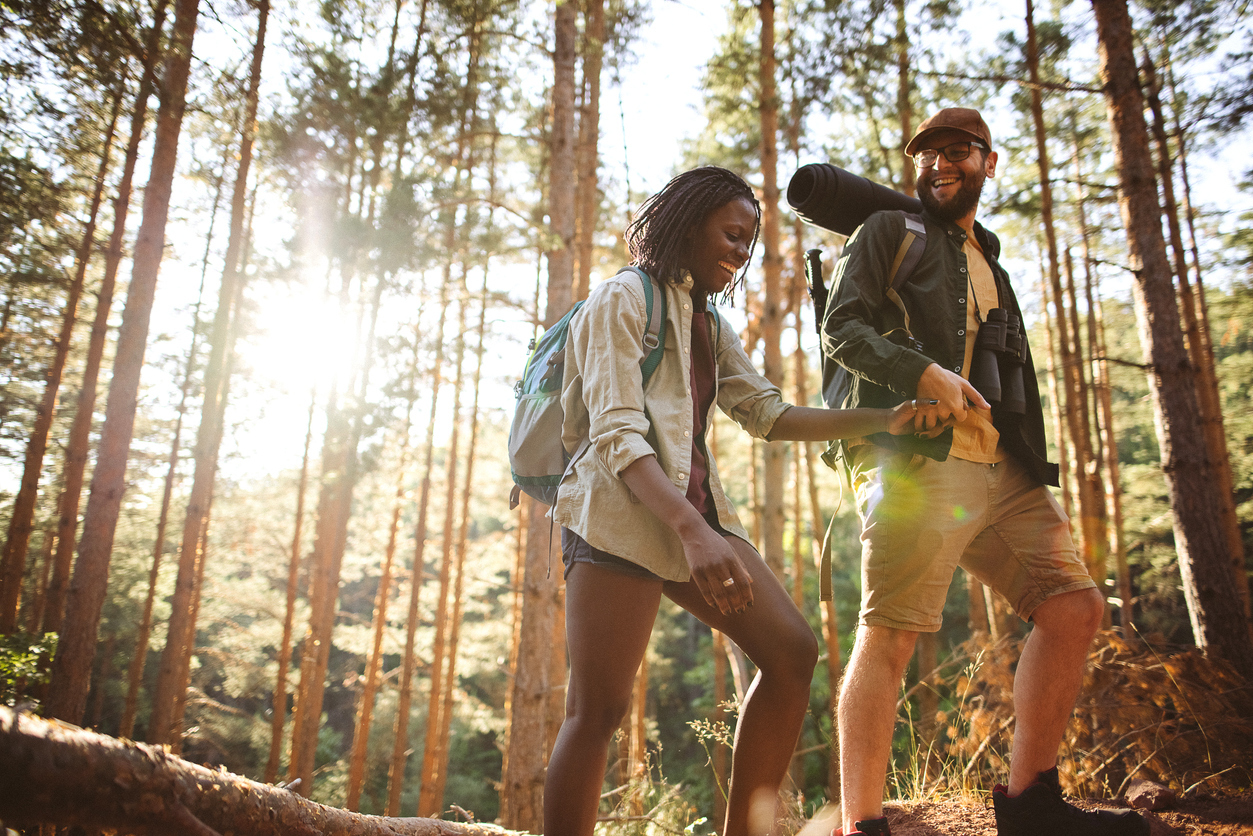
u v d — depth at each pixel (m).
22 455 13.75
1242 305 10.28
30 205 9.43
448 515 15.39
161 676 11.01
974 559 2.04
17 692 7.45
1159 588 15.00
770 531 9.21
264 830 1.24
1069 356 10.46
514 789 7.94
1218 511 5.20
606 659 1.56
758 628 1.64
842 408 2.01
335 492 14.30
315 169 11.34
